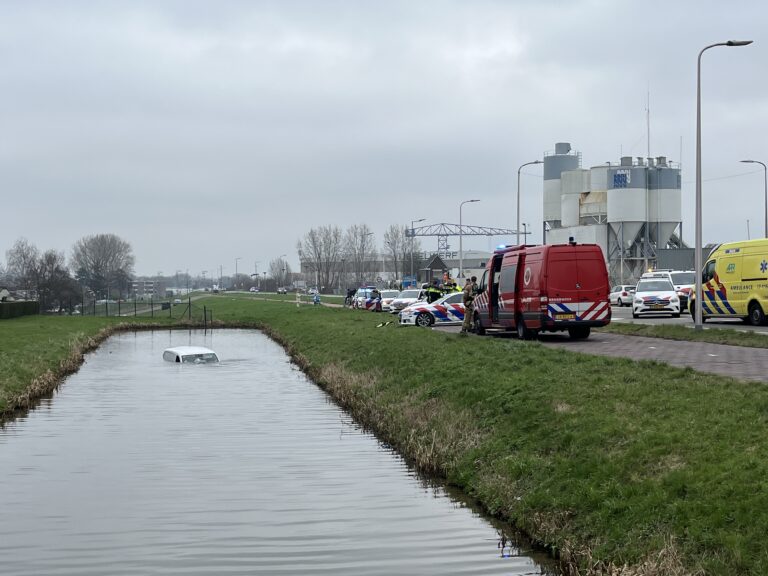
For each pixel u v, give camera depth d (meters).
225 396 26.92
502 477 13.36
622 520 10.12
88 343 47.47
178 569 10.45
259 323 66.19
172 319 71.19
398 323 44.03
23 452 17.92
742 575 8.27
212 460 17.00
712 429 11.83
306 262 164.50
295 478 15.32
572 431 13.50
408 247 151.12
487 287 35.47
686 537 9.13
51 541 11.63
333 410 23.80
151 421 21.97
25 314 78.81
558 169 101.75
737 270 36.88
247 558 10.86
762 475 9.70
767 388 14.48
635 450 11.66
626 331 34.34
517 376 18.69
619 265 90.19
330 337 40.47
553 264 30.39
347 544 11.44
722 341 28.25
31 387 26.70
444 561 10.72
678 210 90.88
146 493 14.28
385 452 17.75
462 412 17.27
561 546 10.65
